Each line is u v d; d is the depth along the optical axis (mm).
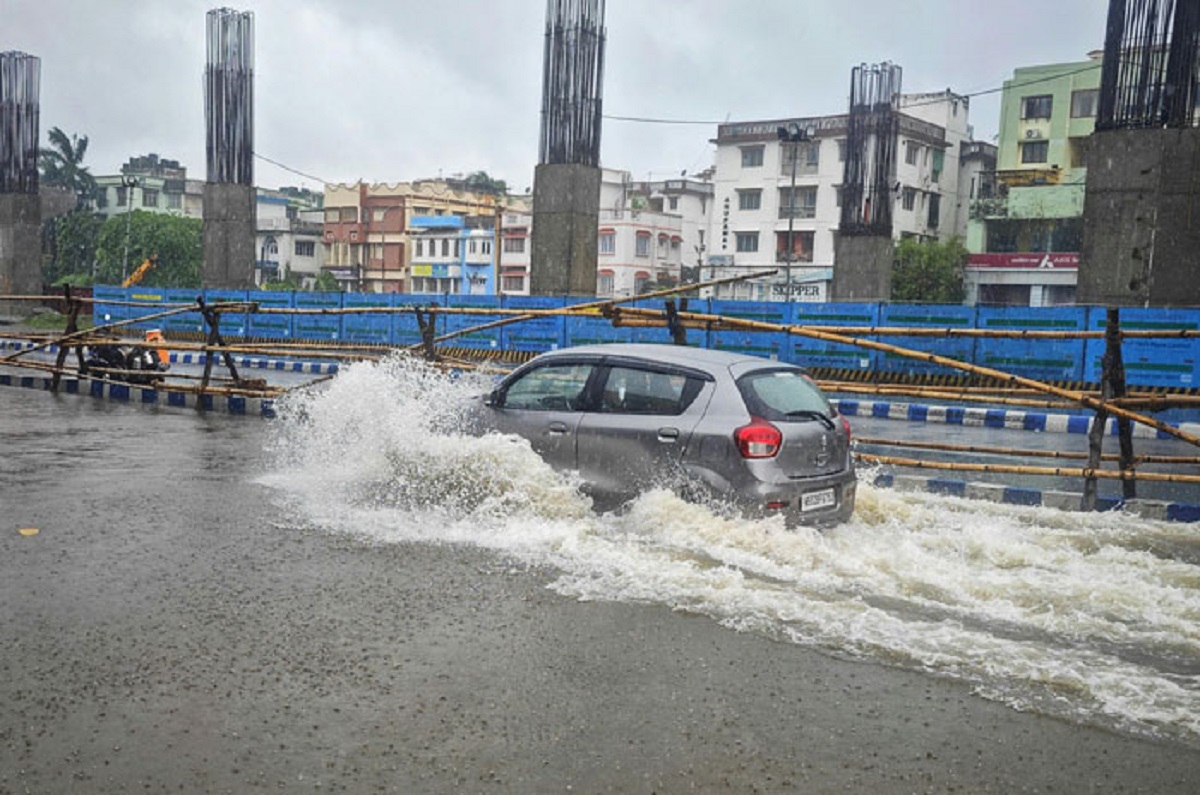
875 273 30688
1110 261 21641
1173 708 4277
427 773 3561
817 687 4445
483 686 4363
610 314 11570
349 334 31719
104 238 74812
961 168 63406
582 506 7324
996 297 52500
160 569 6074
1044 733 4027
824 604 5547
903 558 6504
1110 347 8898
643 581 5949
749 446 6656
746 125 63625
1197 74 20891
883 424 16391
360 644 4844
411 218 84000
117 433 12375
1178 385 19031
